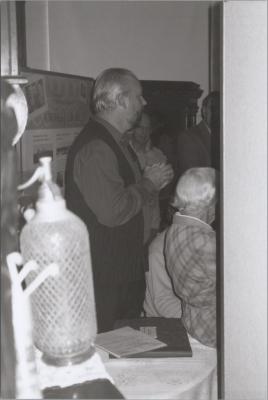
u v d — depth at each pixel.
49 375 0.70
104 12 2.71
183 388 0.88
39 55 2.52
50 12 2.56
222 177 0.75
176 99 2.87
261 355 0.67
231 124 0.71
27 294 0.61
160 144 2.82
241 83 0.67
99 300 1.55
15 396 0.60
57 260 0.64
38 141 1.92
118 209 1.51
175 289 1.15
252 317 0.69
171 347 1.00
